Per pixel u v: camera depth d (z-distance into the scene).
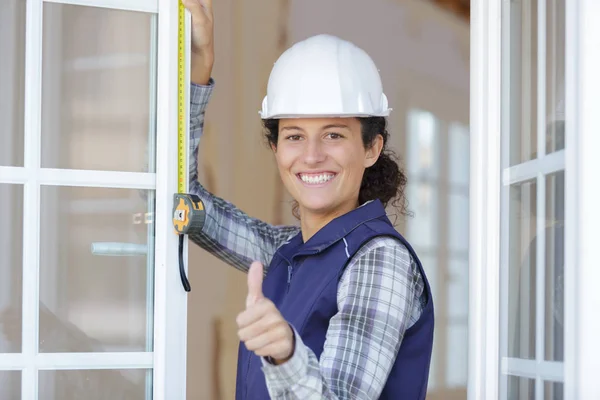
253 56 6.83
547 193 2.06
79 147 2.44
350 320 2.18
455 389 6.90
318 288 2.30
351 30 7.05
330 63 2.44
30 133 2.40
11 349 2.37
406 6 7.10
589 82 1.80
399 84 7.16
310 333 2.28
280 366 1.86
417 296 2.34
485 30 2.41
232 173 6.79
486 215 2.37
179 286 2.46
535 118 2.14
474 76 2.44
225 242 2.90
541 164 2.09
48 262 2.40
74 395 2.40
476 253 2.39
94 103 2.46
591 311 1.78
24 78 2.41
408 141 7.17
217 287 6.54
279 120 2.53
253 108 6.82
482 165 2.39
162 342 2.43
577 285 1.80
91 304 2.43
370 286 2.22
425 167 7.18
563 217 1.95
